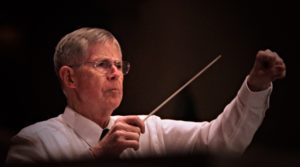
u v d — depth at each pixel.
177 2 8.18
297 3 7.61
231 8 7.94
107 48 4.11
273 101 7.70
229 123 3.98
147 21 7.98
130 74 7.96
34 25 7.54
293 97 7.69
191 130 4.39
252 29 7.87
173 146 4.39
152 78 8.04
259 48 7.86
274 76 3.68
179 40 8.09
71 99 4.24
